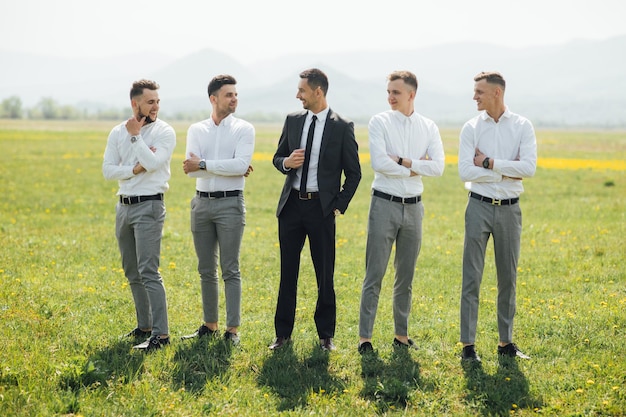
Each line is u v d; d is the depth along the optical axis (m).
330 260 6.09
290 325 6.18
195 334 6.39
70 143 44.91
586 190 20.92
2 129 71.25
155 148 6.07
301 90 5.89
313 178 5.97
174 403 4.76
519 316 7.22
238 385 5.15
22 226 12.97
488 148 5.98
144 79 5.95
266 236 12.34
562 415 4.73
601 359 5.75
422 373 5.49
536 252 10.90
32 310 6.88
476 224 5.86
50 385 4.93
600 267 9.65
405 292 6.19
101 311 7.20
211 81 6.33
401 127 6.09
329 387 5.16
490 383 5.23
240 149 6.18
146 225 6.04
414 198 6.04
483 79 5.89
